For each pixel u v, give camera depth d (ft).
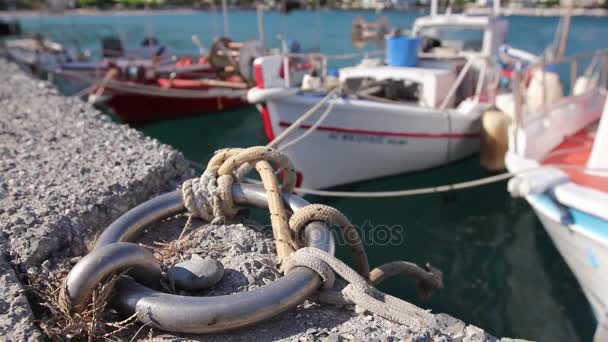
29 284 8.14
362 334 6.92
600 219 13.96
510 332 15.87
